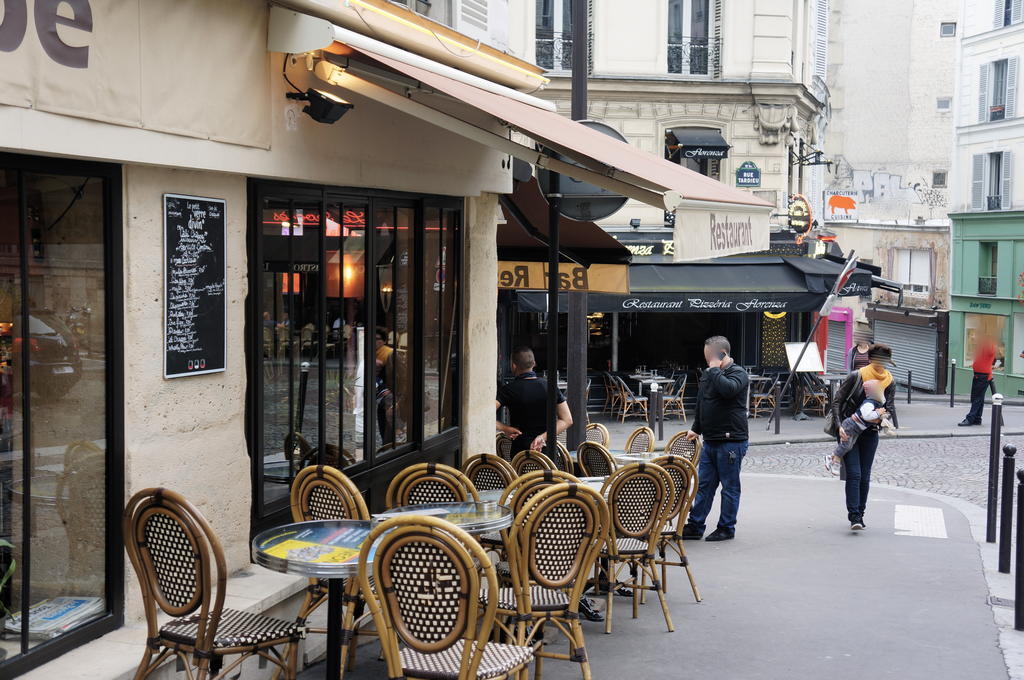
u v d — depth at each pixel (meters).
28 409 4.93
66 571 5.18
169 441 5.72
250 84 6.14
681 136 24.77
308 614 5.91
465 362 9.64
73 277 5.16
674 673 6.38
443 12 8.91
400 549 4.44
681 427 22.09
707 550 9.98
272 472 6.78
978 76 37.69
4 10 4.42
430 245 8.91
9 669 4.76
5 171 4.76
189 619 4.93
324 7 6.71
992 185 37.12
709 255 6.73
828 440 20.16
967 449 19.47
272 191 6.64
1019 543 7.33
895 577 8.89
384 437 8.28
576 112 11.97
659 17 25.09
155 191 5.56
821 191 36.62
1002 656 6.75
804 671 6.44
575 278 11.17
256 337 6.52
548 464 7.79
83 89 4.86
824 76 36.00
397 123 7.91
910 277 43.34
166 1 5.40
